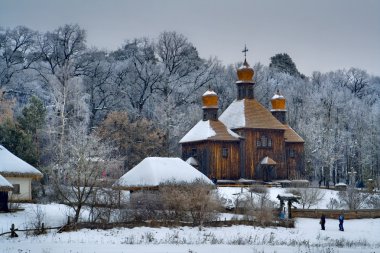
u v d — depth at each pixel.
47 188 75.50
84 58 120.56
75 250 35.28
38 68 117.62
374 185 99.75
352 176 86.62
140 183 60.75
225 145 92.19
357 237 53.81
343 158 125.38
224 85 128.38
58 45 119.94
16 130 74.94
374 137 122.31
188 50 129.25
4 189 53.47
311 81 162.75
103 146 76.75
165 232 47.03
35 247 36.91
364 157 119.69
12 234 43.38
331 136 118.56
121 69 124.50
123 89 121.88
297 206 72.12
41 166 77.06
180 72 127.56
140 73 122.19
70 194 58.19
